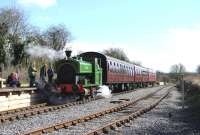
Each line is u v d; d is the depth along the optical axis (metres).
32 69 28.42
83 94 29.38
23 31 66.94
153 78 77.62
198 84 41.31
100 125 16.88
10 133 14.47
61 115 20.19
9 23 66.12
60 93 28.59
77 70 29.27
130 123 17.83
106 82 36.19
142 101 31.23
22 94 24.86
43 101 27.95
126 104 26.36
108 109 22.16
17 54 56.41
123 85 45.56
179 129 16.14
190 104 28.58
